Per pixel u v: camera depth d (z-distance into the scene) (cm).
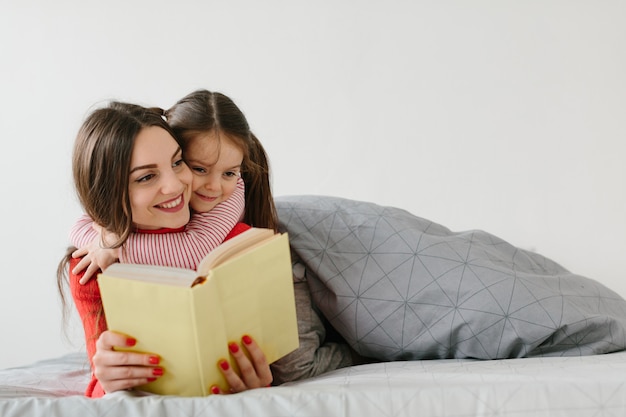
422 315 119
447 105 221
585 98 217
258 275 92
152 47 225
